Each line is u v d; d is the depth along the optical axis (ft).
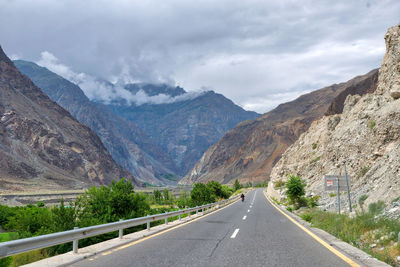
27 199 379.76
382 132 101.76
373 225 38.14
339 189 62.59
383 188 60.64
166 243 34.99
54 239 25.79
